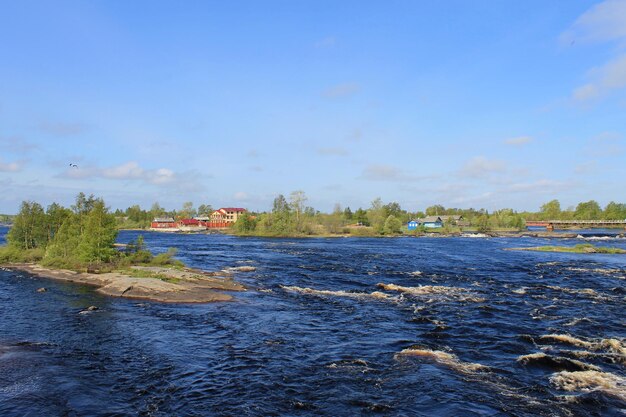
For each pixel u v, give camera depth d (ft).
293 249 293.43
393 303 112.57
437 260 218.79
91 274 148.05
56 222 212.23
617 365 66.59
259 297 120.88
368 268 185.57
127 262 164.55
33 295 120.47
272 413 50.93
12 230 206.49
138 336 81.71
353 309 105.50
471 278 156.97
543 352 72.59
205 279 141.59
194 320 94.32
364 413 51.01
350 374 63.00
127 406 52.60
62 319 94.02
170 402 53.83
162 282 128.88
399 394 56.08
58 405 52.49
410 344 77.30
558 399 54.44
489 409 51.80
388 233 508.53
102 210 166.30
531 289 133.80
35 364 66.03
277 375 62.64
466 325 90.17
